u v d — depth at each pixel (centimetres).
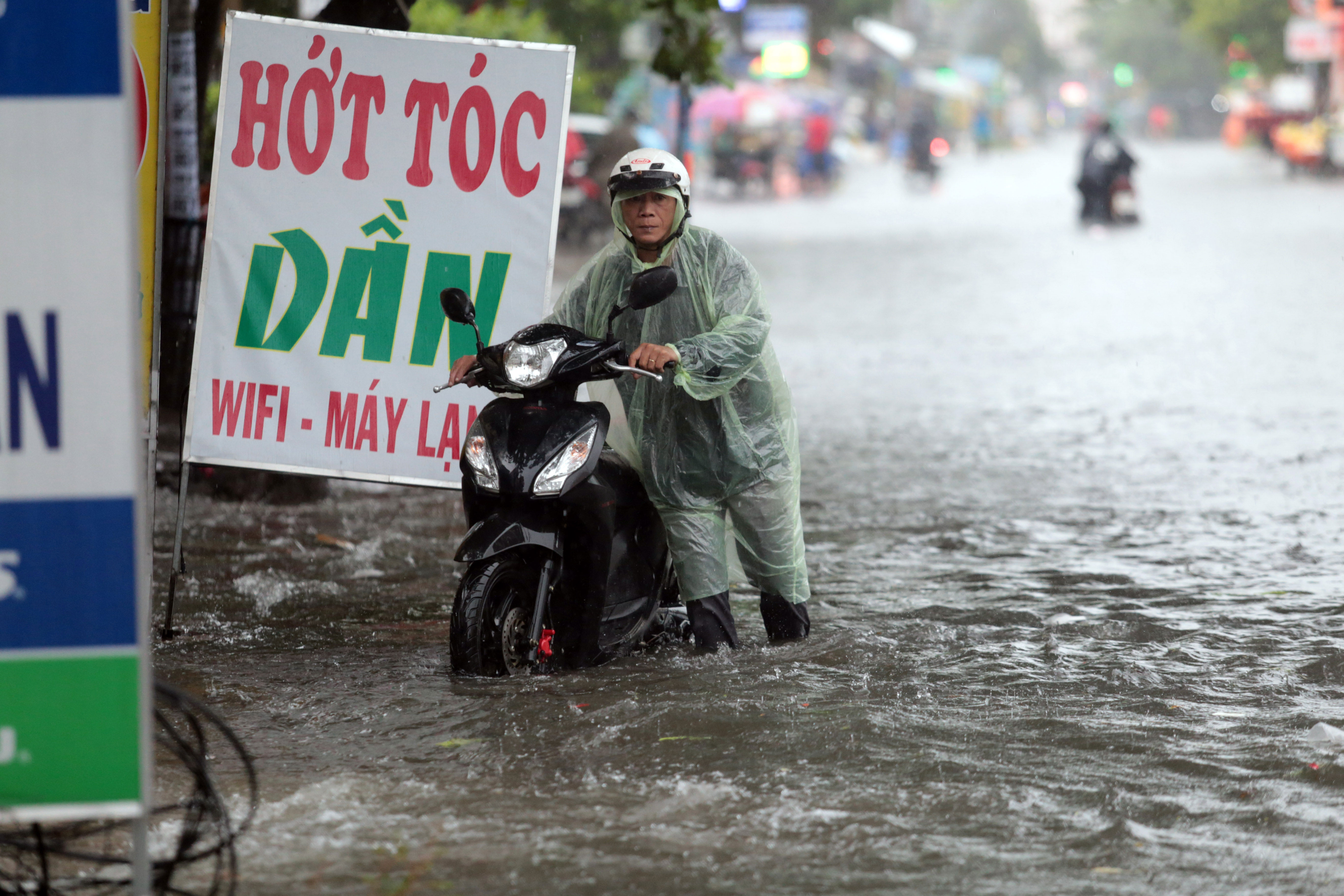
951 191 14725
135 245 1000
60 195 994
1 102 991
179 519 1980
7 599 997
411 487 2084
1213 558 2386
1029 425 3653
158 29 1938
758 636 1983
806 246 8800
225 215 1967
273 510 2836
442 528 2708
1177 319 5509
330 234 1958
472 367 1745
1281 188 13675
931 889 1180
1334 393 3941
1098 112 9656
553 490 1673
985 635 1964
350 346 1959
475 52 1930
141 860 1012
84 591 1000
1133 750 1494
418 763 1475
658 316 1772
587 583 1758
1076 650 1884
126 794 1005
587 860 1235
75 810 1002
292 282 1962
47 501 999
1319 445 3300
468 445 1725
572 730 1558
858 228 10081
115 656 1002
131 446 1000
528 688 1703
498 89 1928
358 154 1950
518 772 1441
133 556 1002
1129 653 1870
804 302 6294
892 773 1431
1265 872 1211
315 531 2666
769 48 16625
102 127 994
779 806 1348
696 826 1305
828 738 1528
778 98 14775
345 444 1959
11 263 995
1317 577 2247
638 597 1839
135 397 998
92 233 995
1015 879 1199
